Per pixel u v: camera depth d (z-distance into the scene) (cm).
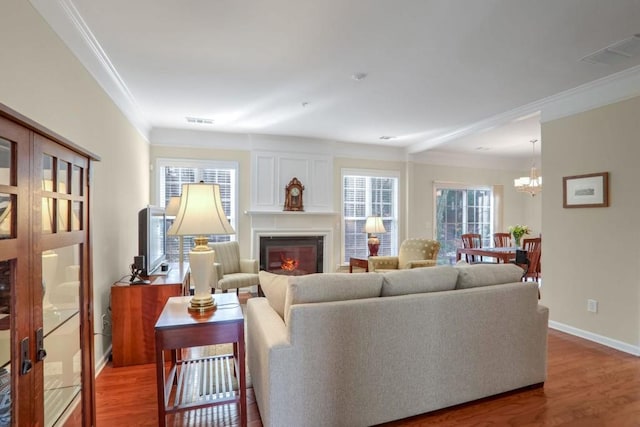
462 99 370
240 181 532
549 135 369
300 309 174
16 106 162
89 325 154
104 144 284
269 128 494
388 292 203
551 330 357
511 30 231
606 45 252
